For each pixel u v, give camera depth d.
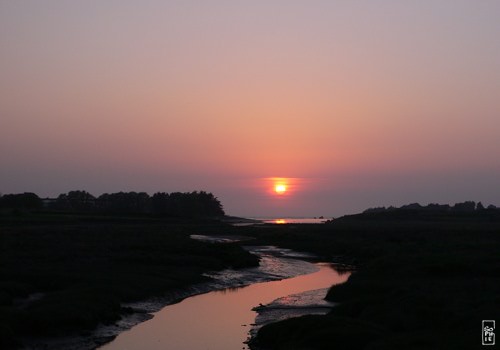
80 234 78.12
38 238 67.44
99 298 34.16
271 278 54.88
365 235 106.62
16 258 49.00
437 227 129.00
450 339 22.77
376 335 24.08
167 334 29.77
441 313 28.22
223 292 45.56
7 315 27.73
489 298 31.77
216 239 101.31
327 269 64.50
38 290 37.69
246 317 34.28
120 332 30.03
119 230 93.06
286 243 96.81
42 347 26.00
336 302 38.50
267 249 89.12
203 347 27.06
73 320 29.00
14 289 35.16
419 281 42.06
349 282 43.28
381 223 170.75
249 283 51.41
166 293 41.53
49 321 28.03
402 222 176.25
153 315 34.88
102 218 133.62
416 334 23.95
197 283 47.22
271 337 26.78
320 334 24.30
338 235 108.50
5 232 73.06
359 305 32.44
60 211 158.25
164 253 61.03
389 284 40.66
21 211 131.75
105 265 49.31
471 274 45.41
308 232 116.81
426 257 53.19
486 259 51.53
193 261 55.91
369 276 47.22
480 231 105.31
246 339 28.38
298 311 35.47
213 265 56.00
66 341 27.19
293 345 24.14
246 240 104.81
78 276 41.44
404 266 49.28
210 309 37.19
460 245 73.00
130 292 38.50
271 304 38.16
